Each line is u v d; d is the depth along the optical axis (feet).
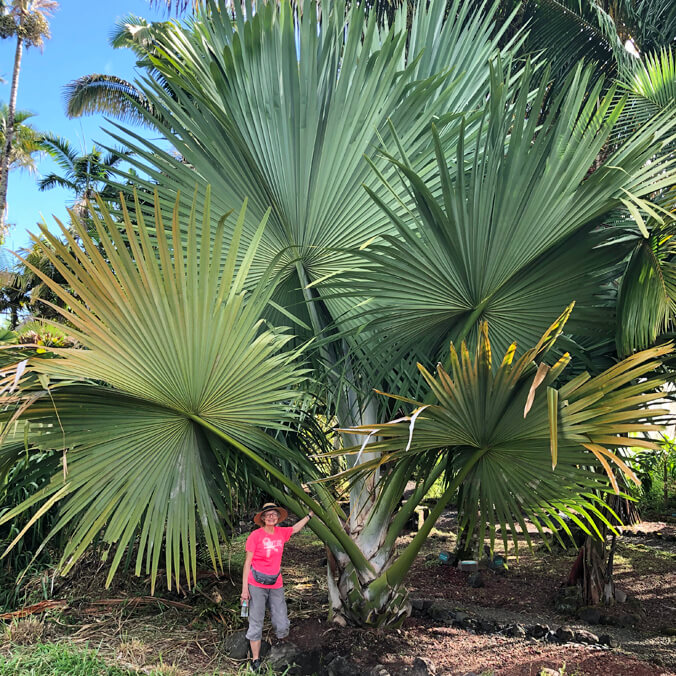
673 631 14.51
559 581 19.26
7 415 10.29
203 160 13.67
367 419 15.33
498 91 10.87
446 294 12.20
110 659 13.07
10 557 17.40
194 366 10.75
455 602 17.44
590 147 10.71
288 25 12.44
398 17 16.11
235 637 13.99
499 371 9.34
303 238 13.83
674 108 10.66
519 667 12.51
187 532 12.38
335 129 12.94
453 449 12.08
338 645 13.50
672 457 29.99
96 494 11.37
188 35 14.79
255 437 12.95
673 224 11.16
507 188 10.95
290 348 15.42
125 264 9.55
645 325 11.91
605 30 21.30
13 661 12.32
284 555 23.15
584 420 9.33
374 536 14.56
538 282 12.17
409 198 13.52
